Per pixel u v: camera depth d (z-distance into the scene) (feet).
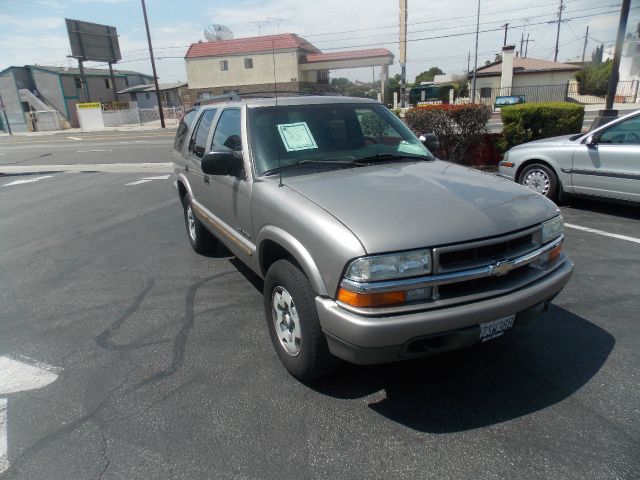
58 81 160.66
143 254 19.90
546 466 7.86
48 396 10.25
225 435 8.85
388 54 129.59
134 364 11.39
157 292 15.76
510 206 9.41
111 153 64.54
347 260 8.14
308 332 9.30
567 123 30.48
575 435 8.54
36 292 16.21
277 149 11.92
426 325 8.07
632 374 10.25
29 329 13.44
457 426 8.90
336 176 11.00
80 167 50.34
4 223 26.55
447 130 31.58
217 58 148.97
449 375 10.51
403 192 9.73
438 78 223.30
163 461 8.26
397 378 10.46
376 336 7.98
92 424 9.29
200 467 8.10
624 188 20.59
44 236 23.49
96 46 154.10
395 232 8.26
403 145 13.32
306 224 9.09
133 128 128.67
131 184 37.93
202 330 12.98
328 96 14.19
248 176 11.78
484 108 31.50
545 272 9.53
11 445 8.80
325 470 7.96
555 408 9.29
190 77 153.69
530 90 122.93
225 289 15.76
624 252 17.33
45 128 154.71
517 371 10.55
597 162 21.31
